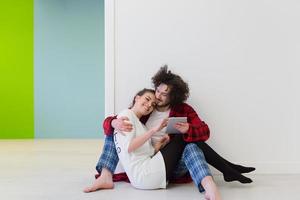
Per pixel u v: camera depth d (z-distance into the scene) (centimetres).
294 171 237
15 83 455
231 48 234
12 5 452
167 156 194
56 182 212
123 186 203
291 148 237
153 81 217
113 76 232
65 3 456
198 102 235
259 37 234
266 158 237
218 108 236
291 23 234
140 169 191
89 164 270
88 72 461
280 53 235
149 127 214
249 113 236
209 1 233
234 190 196
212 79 234
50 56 456
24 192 189
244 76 235
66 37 458
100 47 461
